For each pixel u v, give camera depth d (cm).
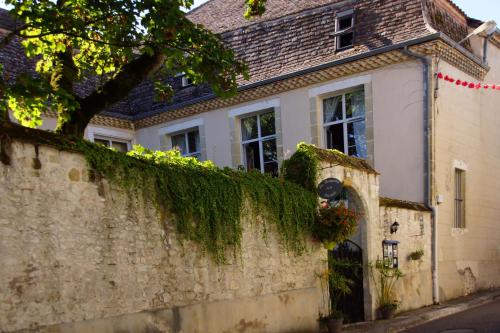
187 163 653
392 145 1168
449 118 1185
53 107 549
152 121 1548
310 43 1342
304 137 1293
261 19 1520
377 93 1191
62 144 496
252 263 709
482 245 1345
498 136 1453
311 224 810
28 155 466
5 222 442
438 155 1135
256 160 1416
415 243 1076
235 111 1412
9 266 441
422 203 1128
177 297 599
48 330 465
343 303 952
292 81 1299
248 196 709
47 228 476
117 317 529
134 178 562
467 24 1393
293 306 772
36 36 563
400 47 1134
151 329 563
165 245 591
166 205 598
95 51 747
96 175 527
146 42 607
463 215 1269
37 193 470
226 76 669
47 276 470
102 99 655
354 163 934
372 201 952
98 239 521
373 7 1277
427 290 1107
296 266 788
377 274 946
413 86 1141
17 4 552
